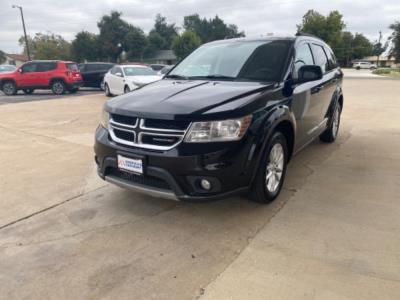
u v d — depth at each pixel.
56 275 2.56
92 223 3.33
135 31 73.75
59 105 12.20
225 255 2.75
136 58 74.88
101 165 3.47
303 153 5.45
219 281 2.44
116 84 14.52
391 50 56.97
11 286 2.45
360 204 3.59
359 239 2.93
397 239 2.92
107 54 72.12
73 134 7.21
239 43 4.48
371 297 2.26
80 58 71.06
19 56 79.88
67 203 3.78
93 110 10.80
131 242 2.98
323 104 5.08
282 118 3.42
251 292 2.32
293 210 3.47
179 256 2.76
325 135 5.91
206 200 2.96
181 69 4.50
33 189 4.19
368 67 70.00
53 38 73.69
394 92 15.66
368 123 7.94
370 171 4.57
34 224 3.34
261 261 2.66
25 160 5.39
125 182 3.28
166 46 86.50
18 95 17.19
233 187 3.02
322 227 3.13
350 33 78.75
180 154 2.88
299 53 4.28
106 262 2.71
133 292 2.36
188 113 2.89
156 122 2.99
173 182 2.95
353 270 2.53
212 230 3.14
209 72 4.15
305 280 2.43
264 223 3.23
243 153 3.00
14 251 2.88
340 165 4.83
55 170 4.89
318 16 52.62
